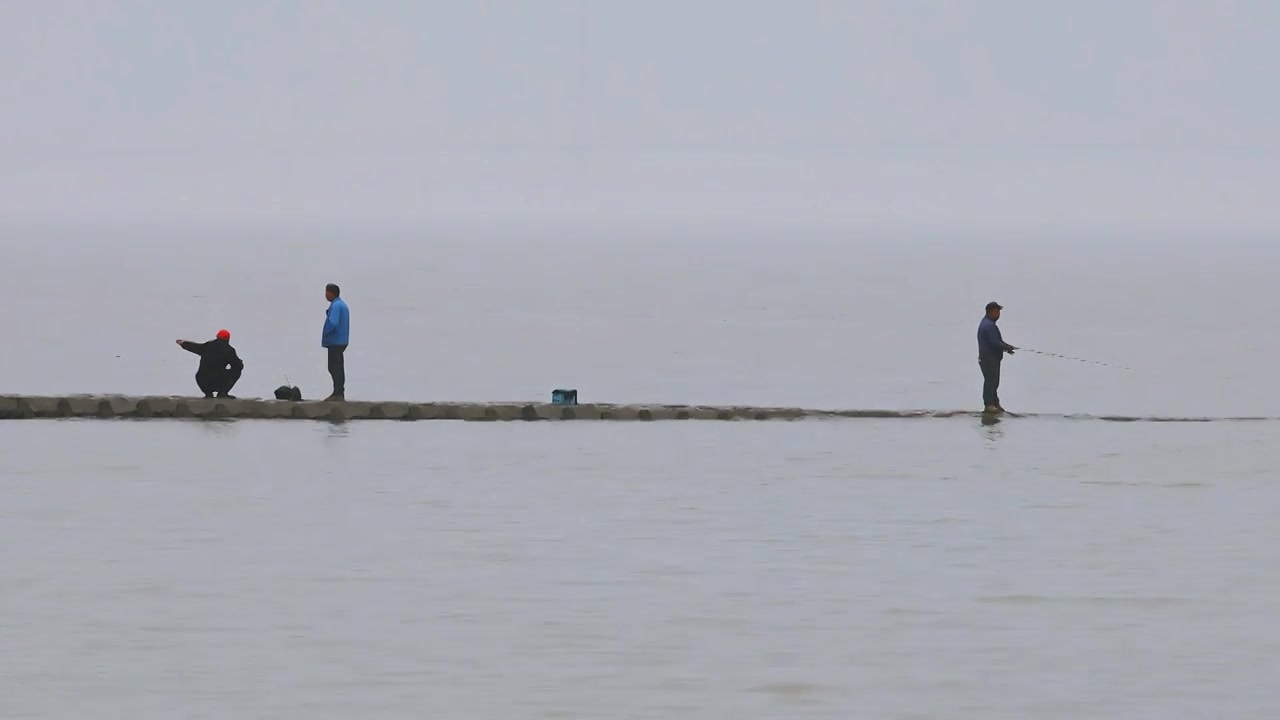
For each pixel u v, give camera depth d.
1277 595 86.94
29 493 109.50
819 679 73.94
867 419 149.88
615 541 98.00
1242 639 79.56
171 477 115.12
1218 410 189.25
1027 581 89.62
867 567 92.44
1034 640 79.44
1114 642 79.31
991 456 129.75
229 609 83.12
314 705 70.31
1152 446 136.50
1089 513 107.25
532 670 74.62
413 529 100.38
